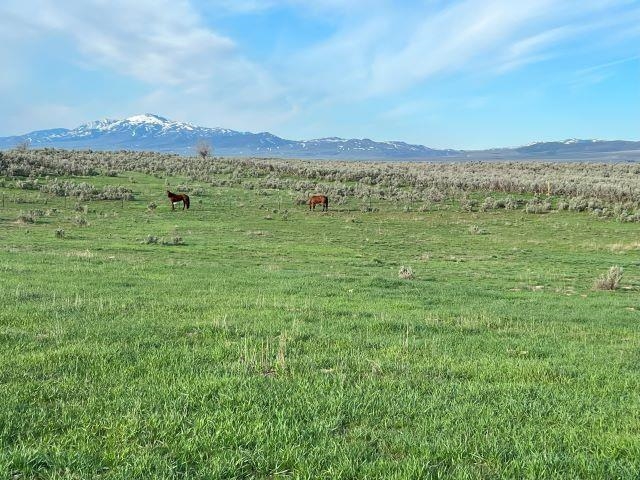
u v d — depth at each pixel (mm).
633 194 53750
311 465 4379
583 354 8852
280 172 72938
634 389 6844
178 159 84438
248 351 7793
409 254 30938
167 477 4152
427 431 5191
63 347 7602
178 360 7289
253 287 15742
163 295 13336
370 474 4281
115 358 7203
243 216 45281
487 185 61531
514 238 38750
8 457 4277
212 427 5070
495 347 9102
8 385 5953
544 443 4926
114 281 15328
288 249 30453
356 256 29031
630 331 11375
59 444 4598
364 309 12547
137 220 40719
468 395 6277
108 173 63094
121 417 5164
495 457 4664
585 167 97875
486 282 21688
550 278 23531
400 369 7324
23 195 46781
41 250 24547
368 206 50562
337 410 5586
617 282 21000
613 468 4449
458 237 38906
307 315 11141
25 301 11383
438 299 15180
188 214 44781
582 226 44000
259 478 4293
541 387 6715
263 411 5508
